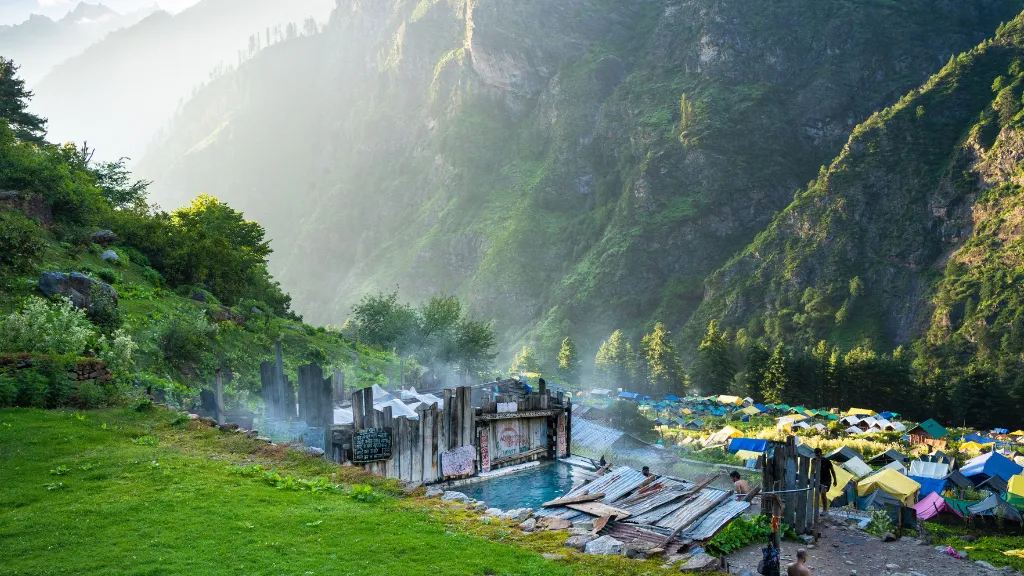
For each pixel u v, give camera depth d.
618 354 199.88
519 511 18.19
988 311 197.88
